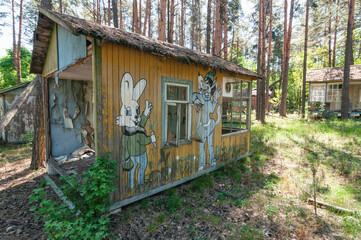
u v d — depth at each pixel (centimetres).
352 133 896
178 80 434
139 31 1407
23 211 360
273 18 1752
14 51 1717
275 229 307
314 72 1819
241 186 463
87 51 325
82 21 342
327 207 359
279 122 1408
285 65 1738
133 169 362
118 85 334
